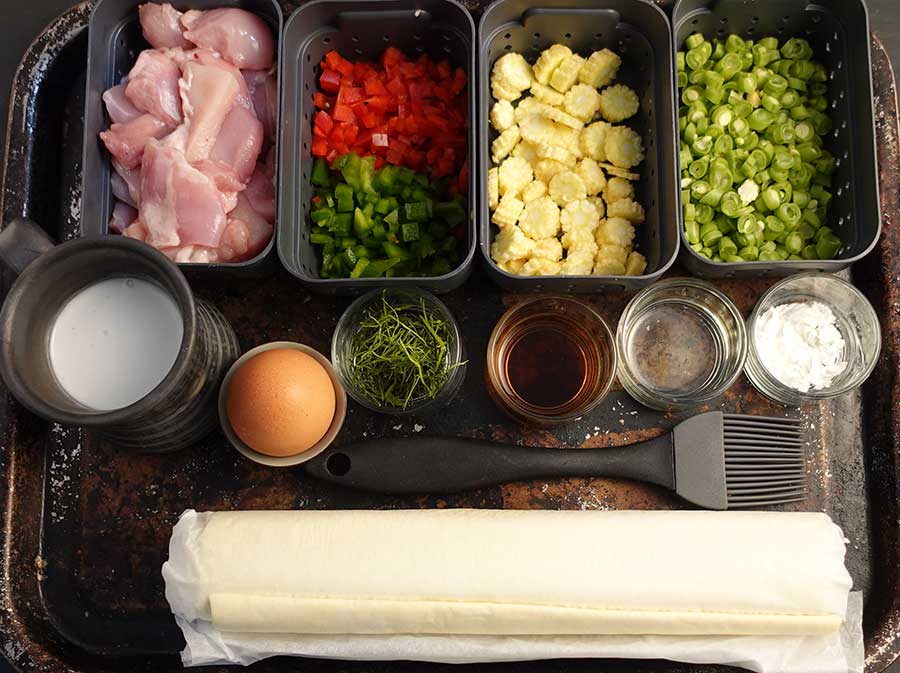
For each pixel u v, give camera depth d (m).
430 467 1.05
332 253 1.15
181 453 1.10
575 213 1.13
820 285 1.12
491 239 1.15
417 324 1.09
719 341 1.15
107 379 0.95
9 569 1.05
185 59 1.12
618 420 1.12
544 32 1.15
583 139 1.15
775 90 1.16
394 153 1.16
